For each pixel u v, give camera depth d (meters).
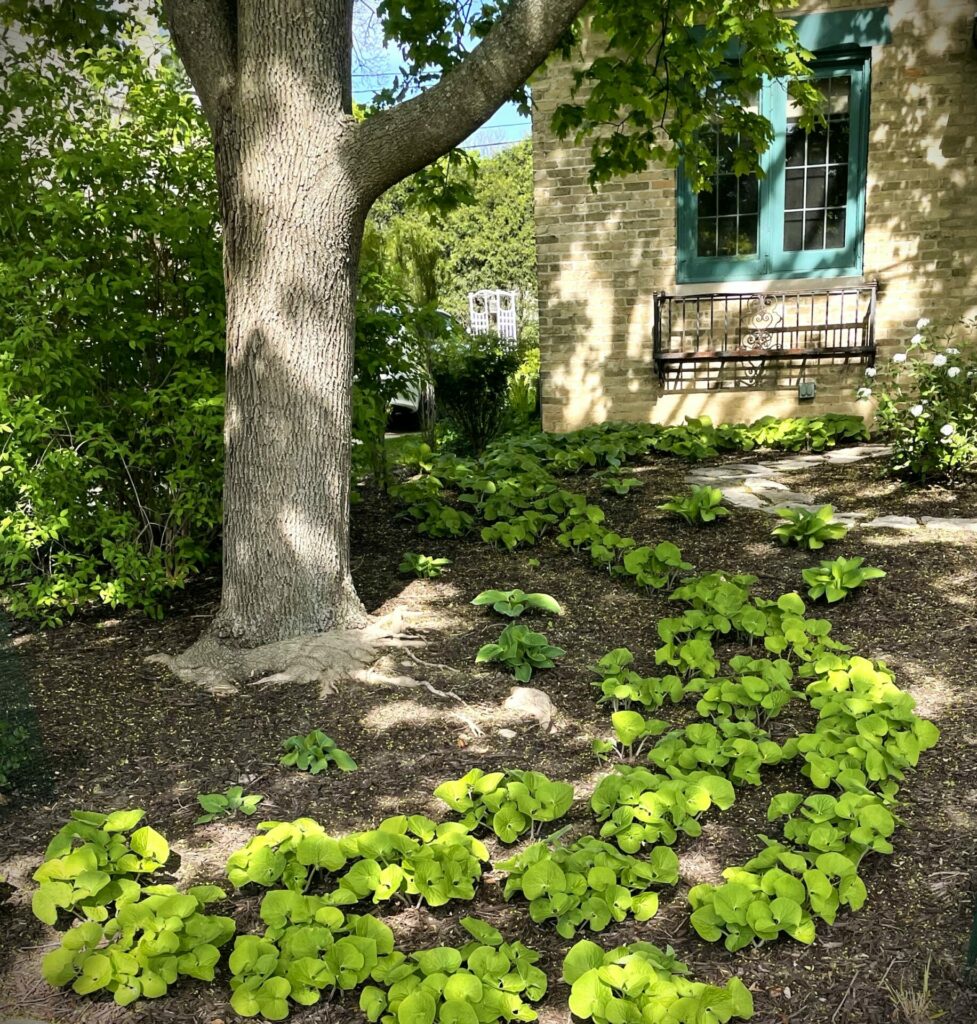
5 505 4.73
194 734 3.69
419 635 4.58
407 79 6.07
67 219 5.00
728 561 5.68
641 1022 2.15
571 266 9.52
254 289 4.08
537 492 6.80
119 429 5.24
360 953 2.37
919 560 5.44
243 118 3.96
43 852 2.94
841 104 8.91
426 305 6.37
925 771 3.37
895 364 7.47
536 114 9.23
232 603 4.30
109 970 2.38
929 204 8.82
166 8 4.04
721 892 2.52
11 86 5.18
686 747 3.46
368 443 6.11
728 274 9.35
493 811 3.03
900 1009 2.27
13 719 3.28
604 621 4.86
